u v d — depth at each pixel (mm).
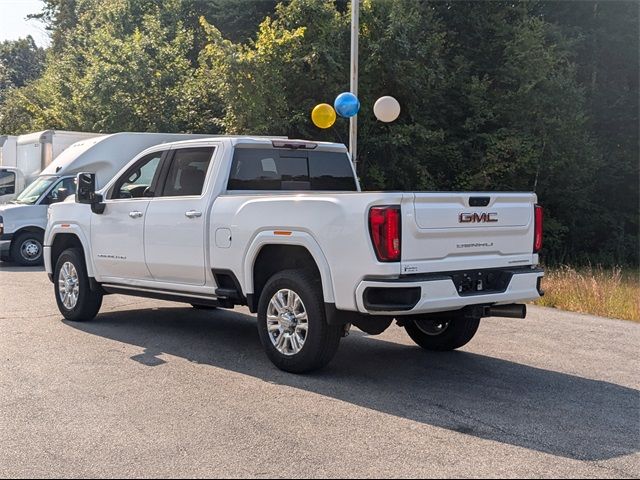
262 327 6727
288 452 4629
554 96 22453
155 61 22234
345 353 7535
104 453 4609
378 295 5820
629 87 26531
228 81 18609
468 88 22078
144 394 5879
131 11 24312
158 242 7715
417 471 4332
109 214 8352
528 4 23547
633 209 26812
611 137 26344
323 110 12703
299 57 18734
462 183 21797
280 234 6453
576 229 25906
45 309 9914
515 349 7879
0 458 4527
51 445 4750
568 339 8500
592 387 6371
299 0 18906
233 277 6988
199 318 9406
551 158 22297
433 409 5598
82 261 8922
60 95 25984
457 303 6055
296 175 7980
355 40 13719
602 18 25594
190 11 23906
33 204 15945
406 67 19531
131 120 21953
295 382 6305
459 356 7469
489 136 21594
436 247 5992
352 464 4434
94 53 23969
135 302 10695
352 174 8523
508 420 5367
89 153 16500
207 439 4855
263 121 18531
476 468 4395
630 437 5051
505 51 22422
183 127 22266
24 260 15867
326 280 6105
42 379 6309
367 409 5562
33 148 19016
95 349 7480
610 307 10703
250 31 22656
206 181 7422
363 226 5816
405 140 19547
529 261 6809
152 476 4246
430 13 21453
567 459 4590
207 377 6422
